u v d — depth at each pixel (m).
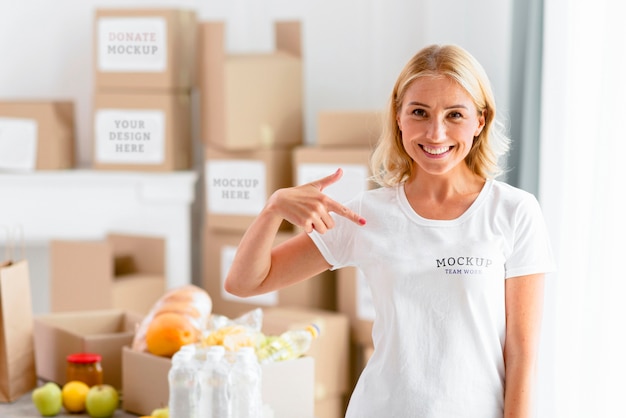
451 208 1.73
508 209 1.71
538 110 3.22
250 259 1.75
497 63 3.39
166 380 2.13
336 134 3.54
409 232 1.72
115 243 3.99
